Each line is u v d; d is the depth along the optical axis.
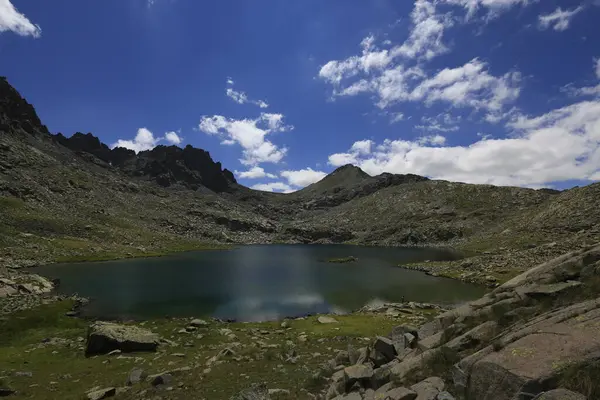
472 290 78.94
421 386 13.16
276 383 21.97
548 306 14.59
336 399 15.85
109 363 31.55
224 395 20.56
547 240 134.38
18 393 23.97
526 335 11.57
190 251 182.12
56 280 80.38
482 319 16.44
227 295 75.31
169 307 64.12
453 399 11.38
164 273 102.62
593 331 10.31
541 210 188.25
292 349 32.09
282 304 68.06
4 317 48.94
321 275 104.06
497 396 9.75
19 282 69.50
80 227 164.25
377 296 74.81
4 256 103.38
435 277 98.50
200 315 59.12
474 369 11.16
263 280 94.69
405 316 53.22
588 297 14.14
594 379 8.28
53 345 38.62
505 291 18.91
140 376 26.05
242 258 154.50
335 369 21.67
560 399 7.84
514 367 9.83
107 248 145.75
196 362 30.00
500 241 167.38
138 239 180.38
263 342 37.66
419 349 17.36
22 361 32.56
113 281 87.06
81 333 44.59
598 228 120.12
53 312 54.22
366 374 16.91
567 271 17.25
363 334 40.81
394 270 115.25
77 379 27.22
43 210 173.62
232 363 27.73
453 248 197.12
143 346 36.47
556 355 9.70
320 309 64.44
